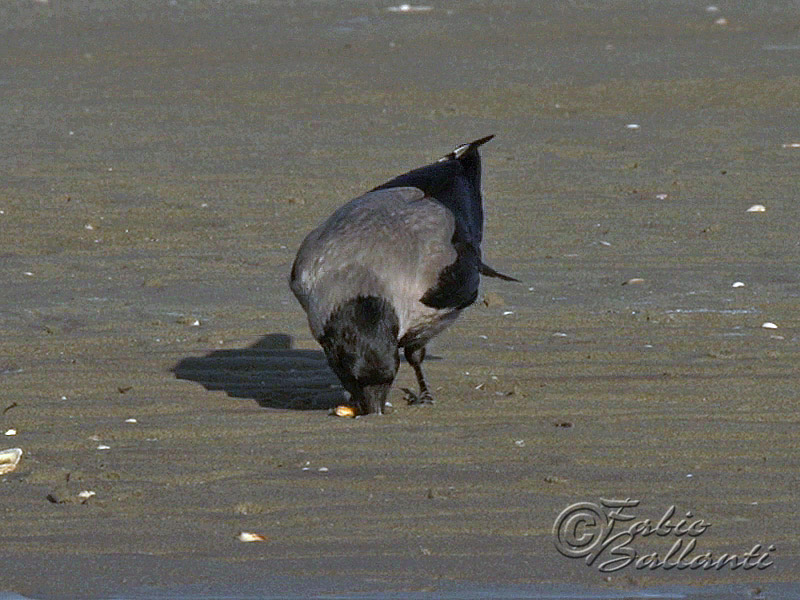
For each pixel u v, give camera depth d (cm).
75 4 9975
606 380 3045
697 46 7938
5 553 2186
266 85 7044
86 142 5825
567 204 4744
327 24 9012
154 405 2930
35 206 4784
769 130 5906
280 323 3544
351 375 2758
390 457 2595
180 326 3512
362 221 2836
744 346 3272
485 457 2589
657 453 2594
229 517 2323
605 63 7462
